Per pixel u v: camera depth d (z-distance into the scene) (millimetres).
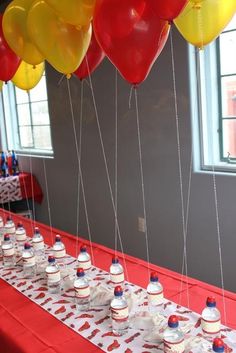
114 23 1178
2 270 1685
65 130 3596
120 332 1147
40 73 2102
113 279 1402
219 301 1284
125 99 2904
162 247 2875
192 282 1431
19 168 4336
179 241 2732
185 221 2658
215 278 2543
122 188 3113
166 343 993
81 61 1619
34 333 1189
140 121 2826
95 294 1353
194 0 1201
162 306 1253
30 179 4082
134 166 2957
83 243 1900
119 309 1147
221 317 1184
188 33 1380
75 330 1187
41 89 4125
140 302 1285
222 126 2512
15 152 4516
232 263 2420
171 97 2570
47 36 1482
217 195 2412
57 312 1298
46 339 1153
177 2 1085
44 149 4277
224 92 2465
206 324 1062
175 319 1007
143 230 2998
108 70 3004
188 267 2705
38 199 4141
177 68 2496
